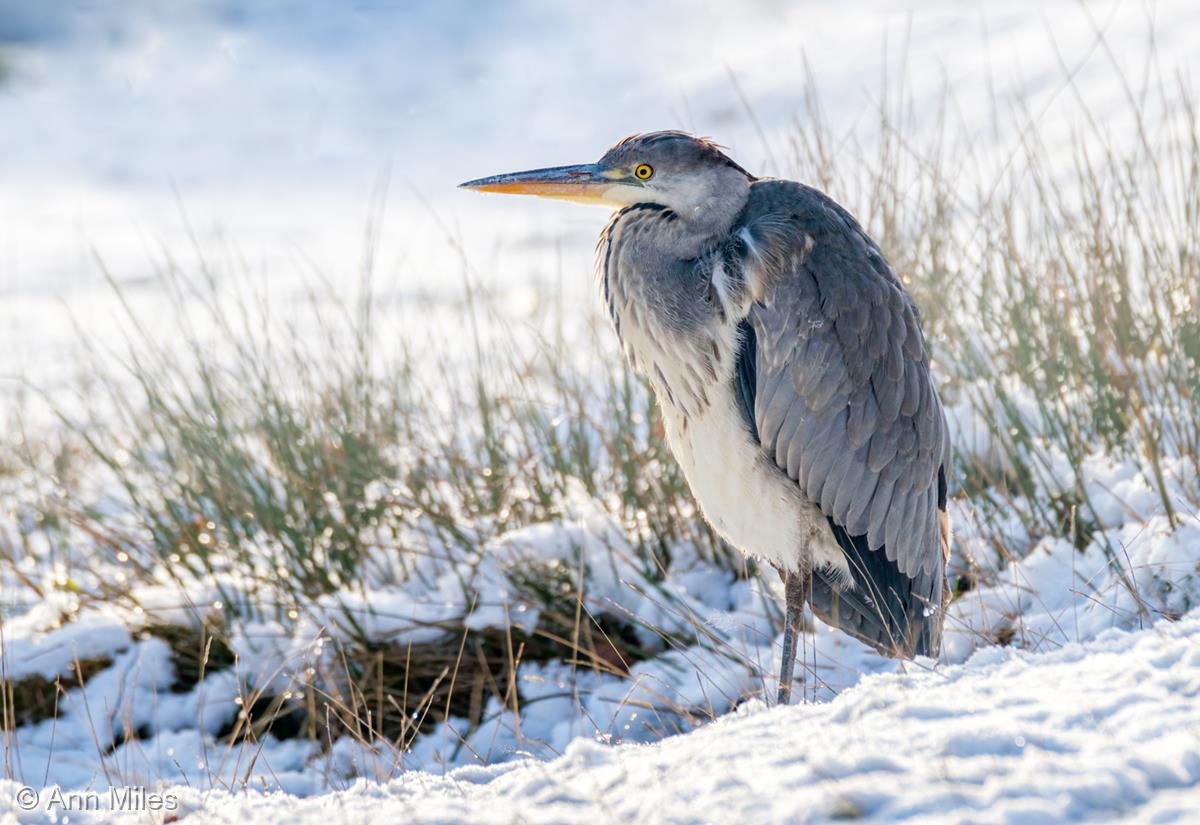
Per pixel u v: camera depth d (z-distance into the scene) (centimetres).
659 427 1109
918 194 1223
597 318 1453
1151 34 1247
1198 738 468
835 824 446
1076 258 1164
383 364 1427
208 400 1268
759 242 855
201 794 661
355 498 1134
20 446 1545
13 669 981
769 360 852
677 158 882
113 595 1085
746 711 627
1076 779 449
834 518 864
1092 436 1066
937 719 524
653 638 986
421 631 991
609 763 557
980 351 1164
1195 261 1099
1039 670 572
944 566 920
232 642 1005
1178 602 829
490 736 925
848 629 898
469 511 1131
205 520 1152
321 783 856
